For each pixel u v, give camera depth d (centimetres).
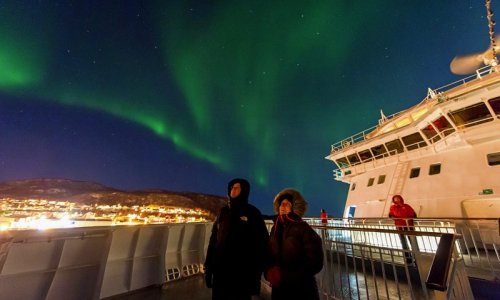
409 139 1326
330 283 439
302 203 277
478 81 1235
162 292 486
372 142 1519
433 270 240
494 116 970
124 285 477
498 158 972
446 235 273
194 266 641
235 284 279
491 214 995
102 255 448
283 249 251
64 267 404
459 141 1058
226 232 299
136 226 519
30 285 366
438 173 1139
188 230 659
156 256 552
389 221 1055
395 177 1323
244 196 316
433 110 1137
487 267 609
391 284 494
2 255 336
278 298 244
